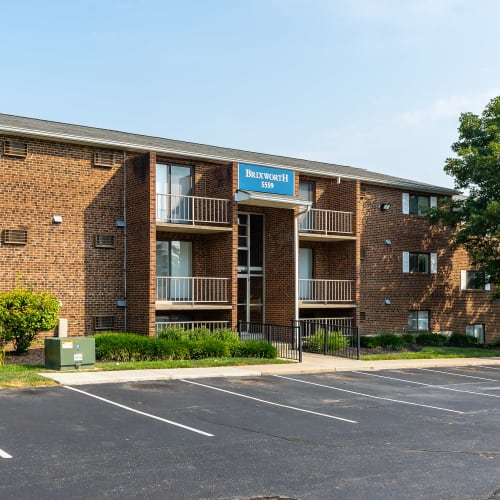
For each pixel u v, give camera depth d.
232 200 24.02
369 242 29.25
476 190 29.23
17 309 19.30
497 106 28.38
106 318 22.58
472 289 33.09
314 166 29.97
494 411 13.88
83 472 8.39
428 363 22.77
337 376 18.88
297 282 25.58
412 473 8.83
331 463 9.23
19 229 21.11
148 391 14.59
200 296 24.61
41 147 21.67
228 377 17.48
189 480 8.20
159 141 26.95
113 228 22.89
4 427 10.67
